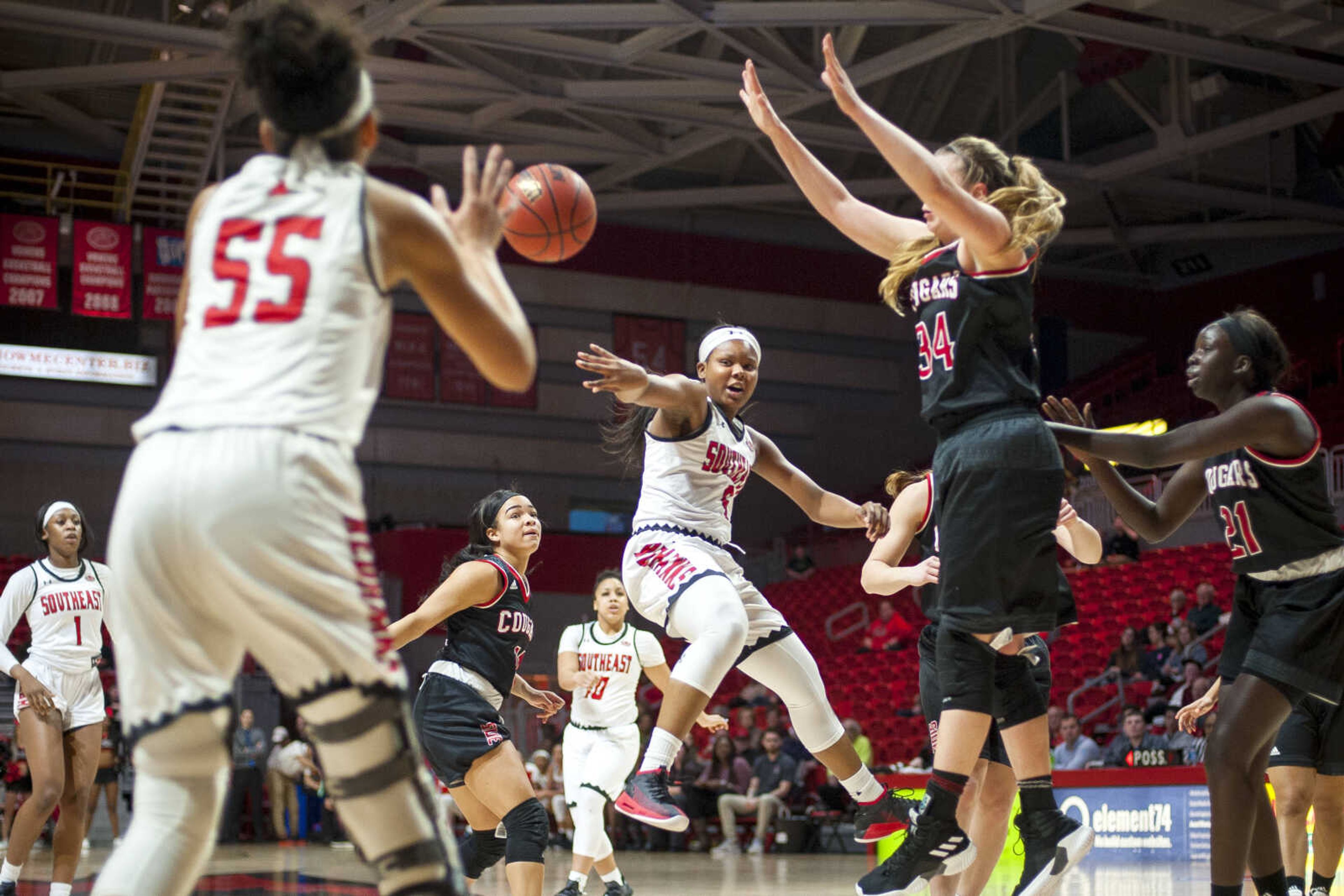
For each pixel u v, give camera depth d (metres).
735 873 10.34
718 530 4.86
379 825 2.29
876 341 27.03
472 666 5.13
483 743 5.01
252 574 2.15
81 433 21.73
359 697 2.22
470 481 24.14
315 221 2.30
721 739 14.75
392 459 23.66
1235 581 16.47
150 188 21.08
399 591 20.45
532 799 4.98
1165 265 27.89
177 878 2.30
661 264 25.64
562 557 21.72
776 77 18.59
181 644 2.25
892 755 17.17
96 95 21.14
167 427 2.22
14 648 17.67
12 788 15.15
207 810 2.35
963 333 3.47
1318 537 4.06
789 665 4.85
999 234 3.34
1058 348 25.19
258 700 19.34
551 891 8.20
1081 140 24.80
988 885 7.64
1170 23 19.58
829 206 4.12
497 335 2.40
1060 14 16.58
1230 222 25.55
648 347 25.33
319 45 2.36
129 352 21.98
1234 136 20.53
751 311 26.19
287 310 2.25
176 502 2.16
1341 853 4.85
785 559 24.09
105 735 15.99
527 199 4.16
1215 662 14.00
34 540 21.20
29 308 20.97
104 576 6.73
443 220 2.41
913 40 20.97
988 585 3.44
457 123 21.00
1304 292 25.39
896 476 5.15
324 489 2.20
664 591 4.66
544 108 20.17
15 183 21.47
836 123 22.55
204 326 2.28
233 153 21.84
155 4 18.31
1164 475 18.47
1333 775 4.74
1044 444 3.47
